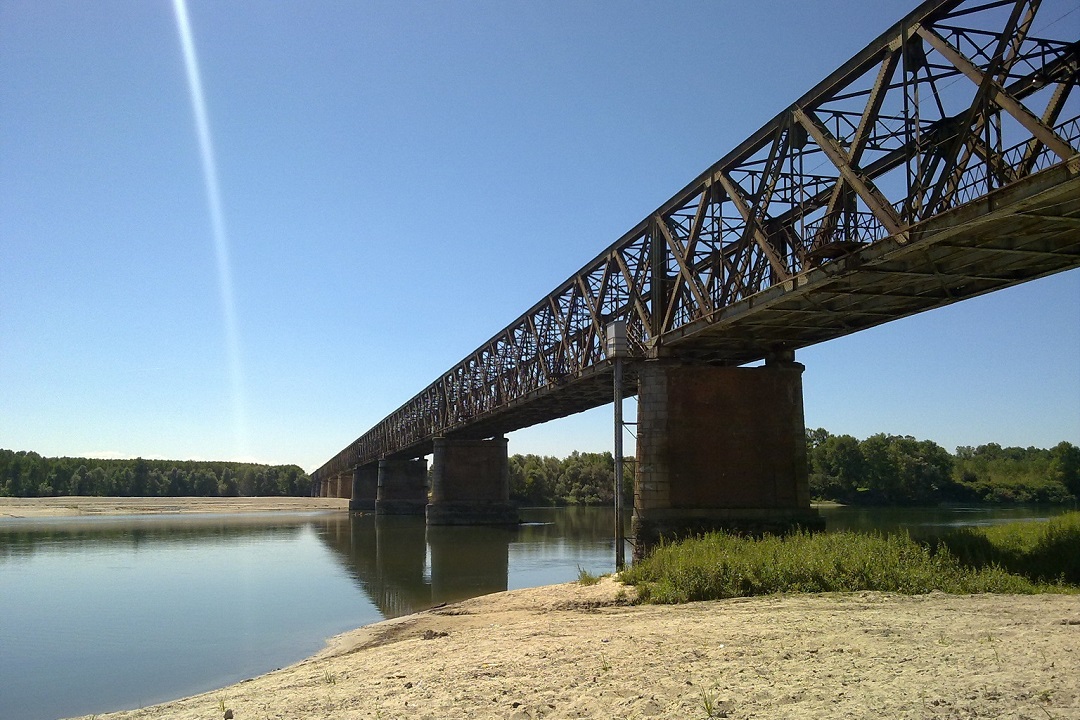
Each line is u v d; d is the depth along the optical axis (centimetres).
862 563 2036
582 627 1653
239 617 2850
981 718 708
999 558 2255
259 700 1189
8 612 2983
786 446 3450
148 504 15600
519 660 1245
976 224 1831
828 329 3250
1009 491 12562
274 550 5669
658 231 3678
